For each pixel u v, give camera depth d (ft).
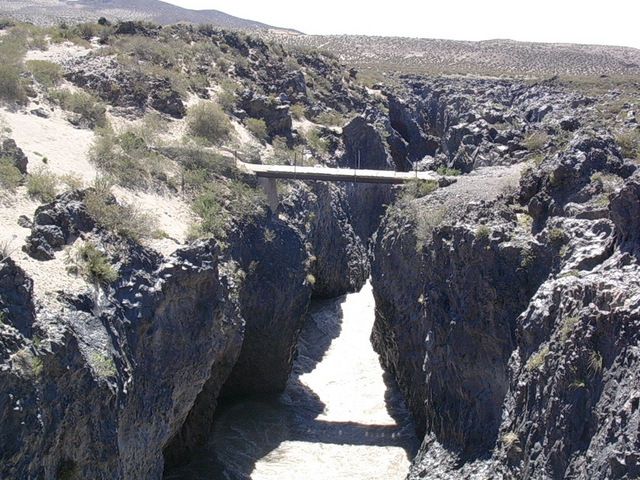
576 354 74.23
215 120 192.85
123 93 193.98
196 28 284.00
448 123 300.61
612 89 338.54
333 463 122.52
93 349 85.97
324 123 252.21
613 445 64.49
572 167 108.27
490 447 96.73
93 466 82.94
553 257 97.96
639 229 83.10
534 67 501.56
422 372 124.77
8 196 109.70
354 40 599.16
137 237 108.58
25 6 615.16
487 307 101.76
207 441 127.85
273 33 615.98
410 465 118.62
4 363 71.92
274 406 142.72
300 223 171.83
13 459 70.79
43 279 90.99
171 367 103.09
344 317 186.80
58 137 146.41
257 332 142.00
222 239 133.59
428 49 579.07
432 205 133.80
